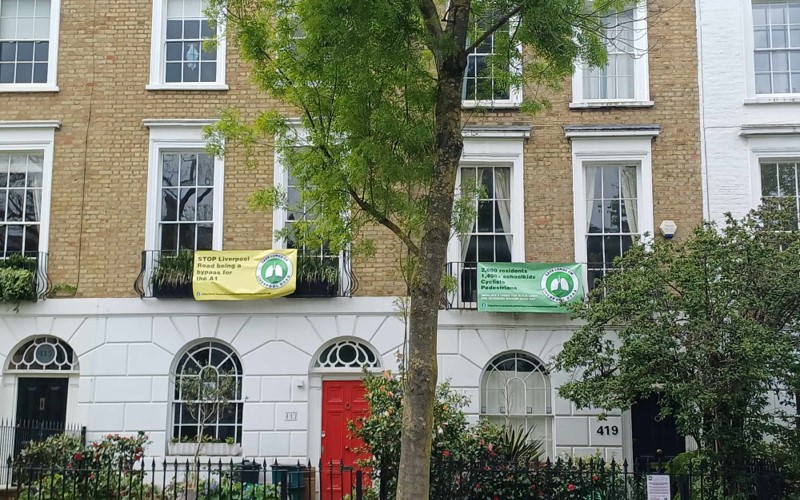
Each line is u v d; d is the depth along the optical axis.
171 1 16.58
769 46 16.09
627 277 11.73
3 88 16.09
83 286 15.52
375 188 9.87
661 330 10.70
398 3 9.31
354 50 9.37
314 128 10.15
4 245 15.88
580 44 10.69
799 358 10.77
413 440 8.28
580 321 15.12
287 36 10.28
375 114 9.54
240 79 16.08
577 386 11.59
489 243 15.73
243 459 13.46
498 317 15.20
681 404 11.17
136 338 15.34
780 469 10.72
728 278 10.93
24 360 15.45
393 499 10.93
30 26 16.53
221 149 10.95
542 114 15.84
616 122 15.72
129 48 16.23
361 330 15.27
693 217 15.34
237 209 15.72
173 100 16.05
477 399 14.95
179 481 13.85
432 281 8.63
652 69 15.87
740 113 15.61
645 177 15.52
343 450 15.07
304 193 10.33
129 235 15.66
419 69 9.67
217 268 15.30
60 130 15.99
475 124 15.71
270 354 15.27
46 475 11.22
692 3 16.05
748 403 10.98
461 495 10.52
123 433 15.02
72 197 15.79
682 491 10.00
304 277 15.29
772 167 15.63
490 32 9.60
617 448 14.63
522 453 12.43
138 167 15.85
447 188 8.95
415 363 8.45
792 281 10.88
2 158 16.17
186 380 15.28
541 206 15.56
